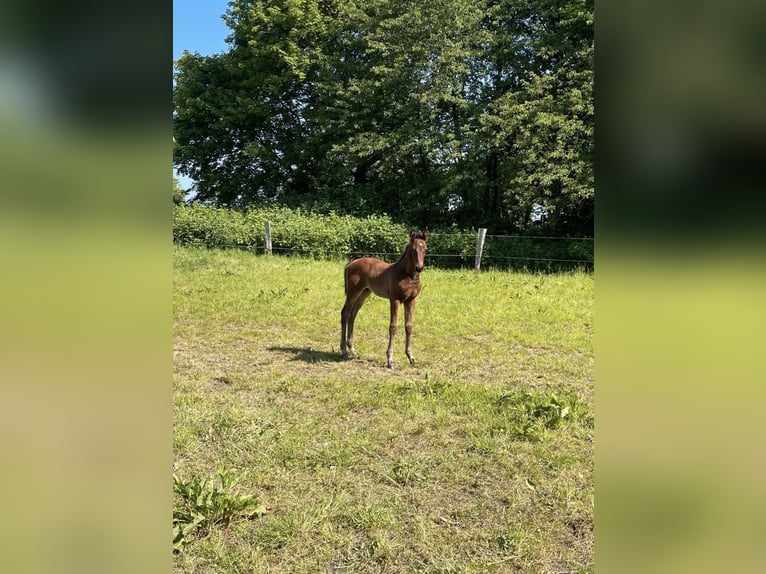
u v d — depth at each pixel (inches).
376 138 701.3
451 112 720.3
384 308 331.9
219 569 97.4
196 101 797.9
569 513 116.3
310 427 157.8
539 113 570.6
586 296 368.8
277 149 834.8
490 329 284.0
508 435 152.5
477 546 105.5
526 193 614.9
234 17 816.9
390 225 582.9
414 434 155.1
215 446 144.7
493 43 671.1
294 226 563.5
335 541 106.0
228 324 289.1
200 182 855.7
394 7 695.1
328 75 753.0
